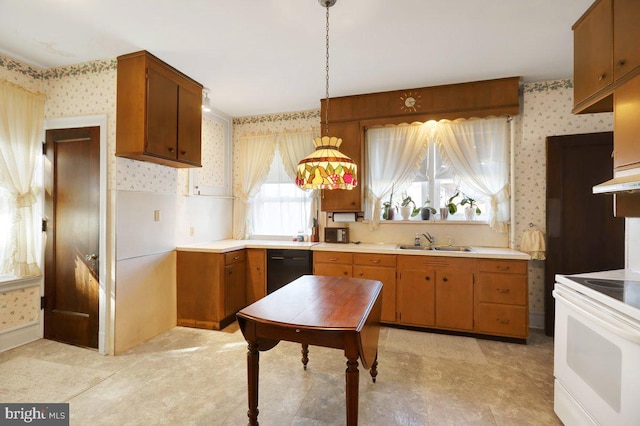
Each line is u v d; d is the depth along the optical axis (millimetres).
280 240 4207
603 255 2891
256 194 4270
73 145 2785
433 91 3316
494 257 2883
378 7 2014
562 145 3020
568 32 2295
